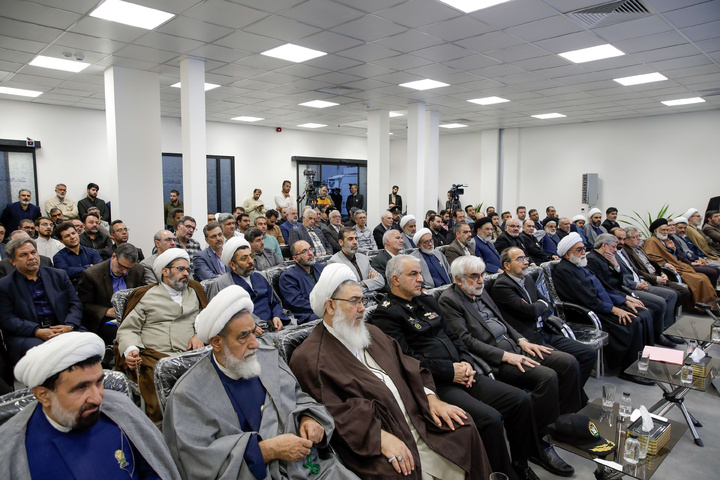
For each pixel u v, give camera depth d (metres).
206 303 2.96
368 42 4.90
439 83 6.86
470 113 9.49
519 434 2.29
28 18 4.12
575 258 3.88
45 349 1.24
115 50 5.12
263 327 3.15
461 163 12.85
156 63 5.68
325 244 6.08
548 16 4.16
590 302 3.75
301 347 2.08
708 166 9.01
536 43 4.93
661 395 3.36
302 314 3.38
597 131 10.41
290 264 3.94
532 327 3.15
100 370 1.31
